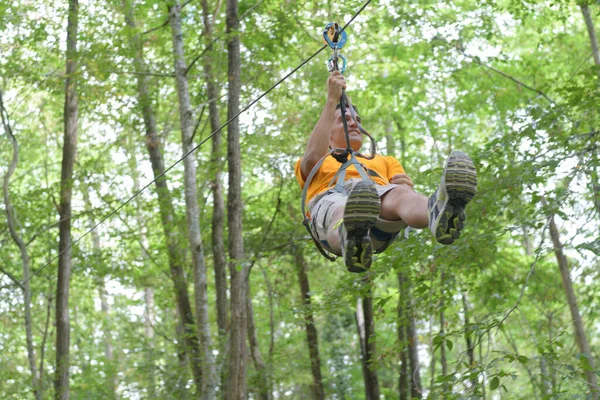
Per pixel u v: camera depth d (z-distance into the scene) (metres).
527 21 20.31
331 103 5.61
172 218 18.39
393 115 20.61
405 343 11.53
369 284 10.50
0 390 18.89
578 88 10.56
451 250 9.85
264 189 25.20
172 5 15.45
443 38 18.08
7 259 19.98
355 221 4.46
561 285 16.61
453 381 8.06
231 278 15.14
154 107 19.00
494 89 18.19
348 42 20.05
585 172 9.74
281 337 26.64
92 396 21.16
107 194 19.41
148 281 19.67
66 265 18.16
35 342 28.47
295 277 23.34
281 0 16.30
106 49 14.84
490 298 14.71
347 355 25.50
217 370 15.54
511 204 10.59
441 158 19.05
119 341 25.59
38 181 26.34
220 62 15.98
